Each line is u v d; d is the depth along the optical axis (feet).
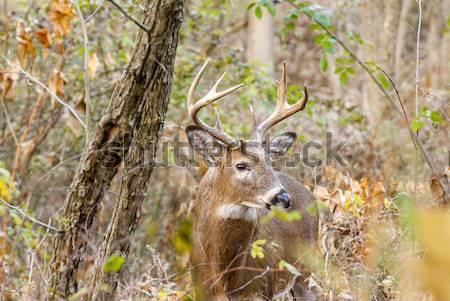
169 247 43.27
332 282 33.99
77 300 31.42
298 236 38.96
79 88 52.19
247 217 35.94
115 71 51.98
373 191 38.63
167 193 46.65
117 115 31.22
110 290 31.78
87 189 31.86
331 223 39.29
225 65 56.65
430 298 24.64
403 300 25.05
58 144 53.01
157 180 47.55
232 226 35.76
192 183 47.32
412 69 56.29
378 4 70.38
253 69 58.39
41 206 48.67
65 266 31.76
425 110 38.73
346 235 37.76
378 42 68.85
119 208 32.24
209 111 54.03
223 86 55.93
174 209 45.65
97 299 31.42
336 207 39.91
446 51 53.21
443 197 31.68
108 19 51.67
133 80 30.96
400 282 28.68
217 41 60.08
